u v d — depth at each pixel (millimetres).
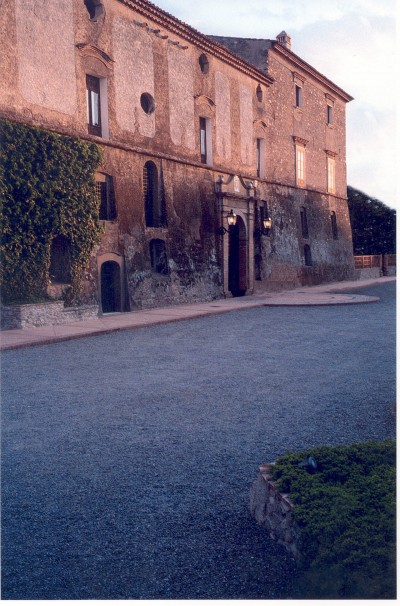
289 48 32156
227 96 24781
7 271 14086
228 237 24812
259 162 28500
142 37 19234
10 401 6992
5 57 14016
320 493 3293
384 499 3152
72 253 16047
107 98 17641
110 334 13375
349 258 39312
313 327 14578
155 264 20469
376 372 8734
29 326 13867
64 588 3021
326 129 36062
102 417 6270
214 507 3947
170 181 20703
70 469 4684
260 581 3047
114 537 3551
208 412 6453
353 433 5582
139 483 4371
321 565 2814
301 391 7484
